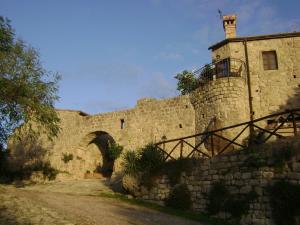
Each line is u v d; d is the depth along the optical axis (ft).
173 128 81.00
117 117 94.27
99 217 38.22
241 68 75.00
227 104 70.44
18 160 105.40
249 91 73.15
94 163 104.68
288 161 39.09
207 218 43.24
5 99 58.39
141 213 44.19
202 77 78.89
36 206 39.63
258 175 41.11
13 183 89.76
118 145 90.22
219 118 70.03
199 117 75.77
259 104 72.33
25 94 60.18
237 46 77.15
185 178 49.90
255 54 76.02
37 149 105.60
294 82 72.33
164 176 52.90
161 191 52.49
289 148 39.63
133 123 89.92
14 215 34.24
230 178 44.01
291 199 36.70
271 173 40.09
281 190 37.91
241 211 40.88
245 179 42.34
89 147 104.47
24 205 39.09
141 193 55.26
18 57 61.93
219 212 43.16
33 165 102.99
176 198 49.11
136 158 58.54
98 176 100.89
